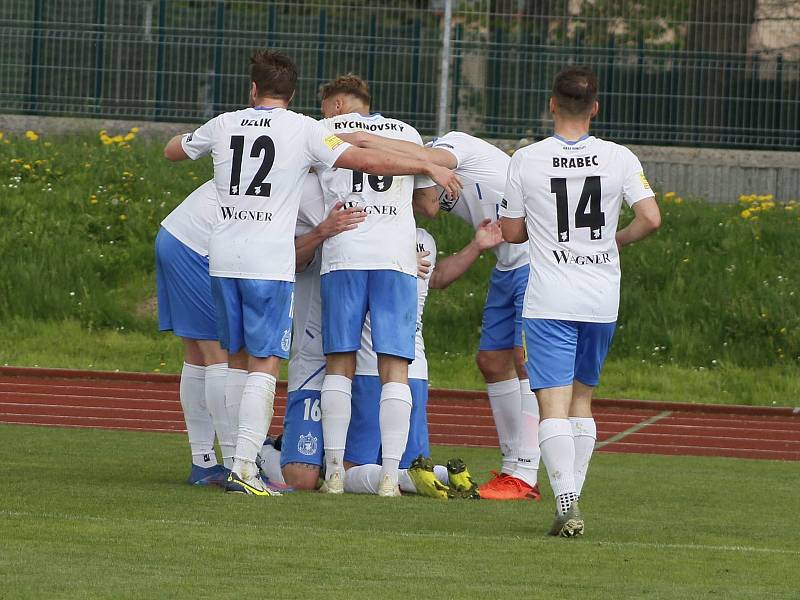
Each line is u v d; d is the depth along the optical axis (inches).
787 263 2748.5
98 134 3233.3
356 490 1099.3
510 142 3038.9
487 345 1179.9
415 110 3063.5
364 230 1066.7
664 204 2982.3
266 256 1015.6
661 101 3058.6
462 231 2829.7
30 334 2506.2
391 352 1057.5
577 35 3056.1
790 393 2317.9
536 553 774.5
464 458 1542.8
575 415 935.0
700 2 3065.9
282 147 1022.4
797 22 3093.0
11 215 2839.6
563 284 872.9
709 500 1133.7
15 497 927.7
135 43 3181.6
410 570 703.7
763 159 3097.9
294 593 631.8
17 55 3201.3
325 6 3117.6
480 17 3061.0
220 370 1088.8
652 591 666.8
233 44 3157.0
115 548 734.5
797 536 905.5
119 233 2847.0
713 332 2536.9
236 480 1010.1
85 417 1834.4
